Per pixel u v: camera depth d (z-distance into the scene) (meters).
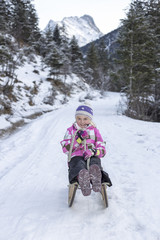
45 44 39.44
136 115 13.74
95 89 42.78
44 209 2.58
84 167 2.29
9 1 32.62
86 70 48.34
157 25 17.03
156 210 2.45
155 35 16.45
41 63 33.91
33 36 41.38
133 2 15.98
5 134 9.05
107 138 6.69
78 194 2.94
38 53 40.56
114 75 16.23
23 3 36.41
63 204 2.69
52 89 24.11
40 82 25.36
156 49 16.41
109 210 2.47
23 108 15.76
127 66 15.73
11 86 16.52
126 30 16.34
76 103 27.19
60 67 29.55
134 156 4.76
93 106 22.98
